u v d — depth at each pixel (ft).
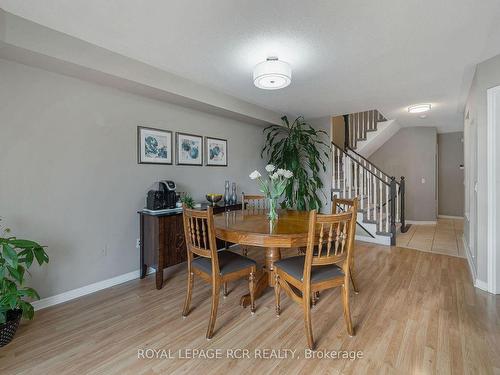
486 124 8.29
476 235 9.01
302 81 9.82
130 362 5.38
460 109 14.33
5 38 6.01
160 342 6.03
